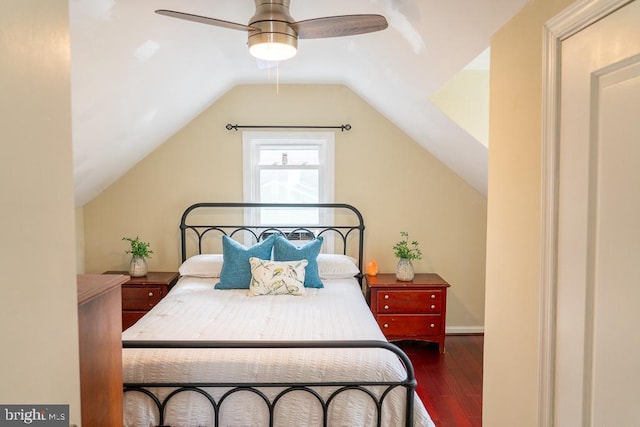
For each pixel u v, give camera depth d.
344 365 1.90
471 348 3.67
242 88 3.86
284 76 3.59
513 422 1.34
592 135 0.96
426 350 3.63
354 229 3.97
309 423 1.87
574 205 1.02
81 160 2.86
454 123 2.63
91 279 1.07
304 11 2.15
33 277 0.64
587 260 0.97
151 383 1.85
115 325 1.10
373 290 3.51
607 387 0.91
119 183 3.86
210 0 1.97
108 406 1.06
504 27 1.43
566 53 1.05
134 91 2.50
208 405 1.86
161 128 3.46
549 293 1.12
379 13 2.05
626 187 0.85
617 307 0.88
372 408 1.87
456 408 2.67
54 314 0.70
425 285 3.51
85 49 1.82
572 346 1.03
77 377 0.77
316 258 3.37
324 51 2.91
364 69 3.05
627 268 0.85
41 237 0.66
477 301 4.00
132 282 3.50
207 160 3.89
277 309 2.66
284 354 1.94
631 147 0.84
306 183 4.02
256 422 1.86
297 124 3.89
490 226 1.53
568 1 1.05
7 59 0.57
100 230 3.87
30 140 0.63
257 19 1.83
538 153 1.19
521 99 1.30
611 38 0.88
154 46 2.17
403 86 2.77
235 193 3.92
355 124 3.90
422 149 3.91
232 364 1.89
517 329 1.32
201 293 3.04
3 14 0.56
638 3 0.81
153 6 1.81
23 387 0.62
